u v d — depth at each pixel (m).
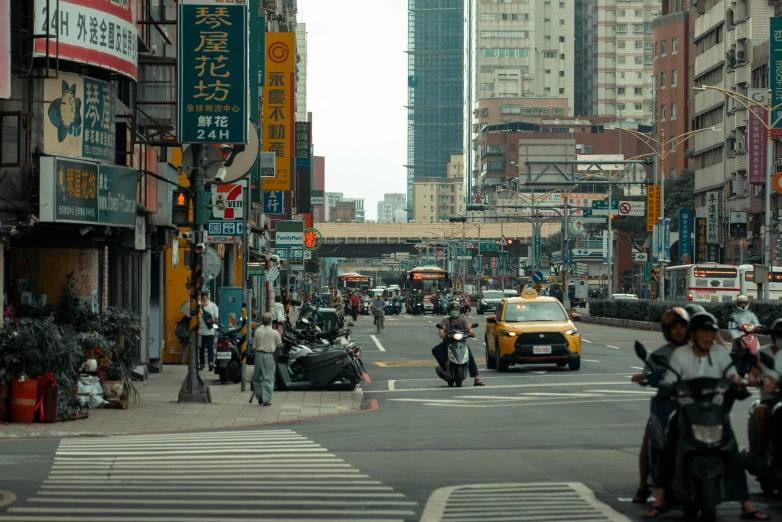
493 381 32.44
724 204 105.75
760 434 12.34
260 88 65.12
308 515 11.39
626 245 153.00
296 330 33.16
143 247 31.11
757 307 49.66
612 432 19.03
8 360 20.14
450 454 16.34
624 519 11.06
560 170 91.88
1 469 14.66
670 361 11.20
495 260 176.38
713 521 10.36
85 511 11.56
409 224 178.25
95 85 24.45
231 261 56.78
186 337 35.91
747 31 98.06
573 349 35.50
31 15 23.02
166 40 35.03
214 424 21.69
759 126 86.88
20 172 22.77
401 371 38.41
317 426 21.17
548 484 13.34
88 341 23.33
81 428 20.14
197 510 11.67
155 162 32.62
